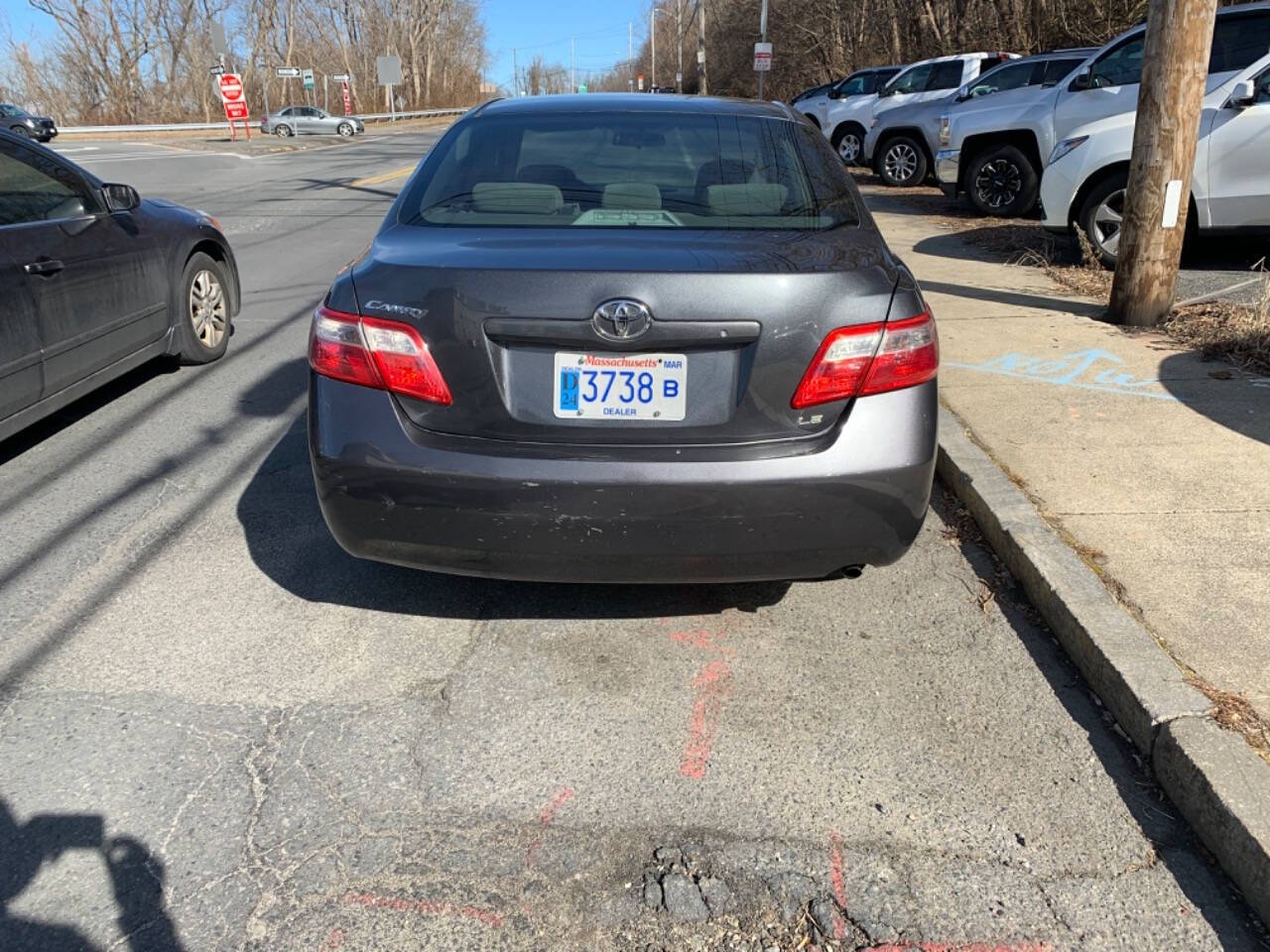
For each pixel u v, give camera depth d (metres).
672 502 2.54
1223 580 3.14
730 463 2.54
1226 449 4.16
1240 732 2.40
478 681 2.88
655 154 3.26
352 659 2.98
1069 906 2.10
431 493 2.58
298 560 3.59
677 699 2.81
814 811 2.38
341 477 2.65
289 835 2.29
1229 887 2.15
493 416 2.55
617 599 3.34
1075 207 7.83
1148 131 5.75
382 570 3.52
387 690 2.84
